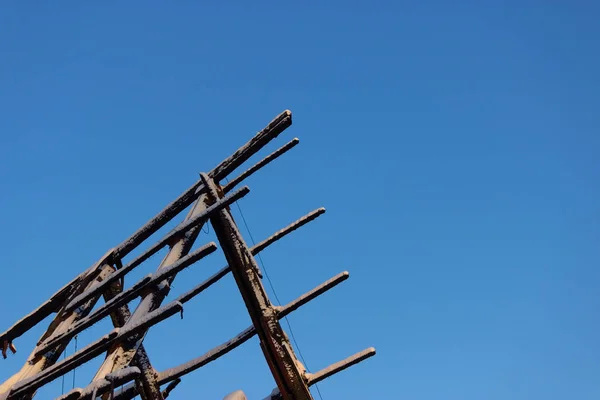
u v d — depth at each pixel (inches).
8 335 521.7
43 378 438.6
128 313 527.2
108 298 525.3
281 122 505.7
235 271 485.7
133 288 450.3
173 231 474.3
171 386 535.8
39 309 526.6
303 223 538.9
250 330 503.8
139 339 437.4
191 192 526.9
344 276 482.6
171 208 530.9
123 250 547.2
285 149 539.8
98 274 538.0
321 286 484.4
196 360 519.2
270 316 489.1
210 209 460.4
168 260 478.6
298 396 495.2
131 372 380.5
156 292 461.7
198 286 501.7
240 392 556.7
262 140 514.6
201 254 424.2
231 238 478.0
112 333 418.0
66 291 533.0
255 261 489.7
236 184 545.3
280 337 489.7
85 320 473.1
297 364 497.7
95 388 379.9
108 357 417.4
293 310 490.0
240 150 526.0
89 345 427.8
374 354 490.0
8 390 445.7
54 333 492.7
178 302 401.4
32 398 455.8
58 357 493.7
